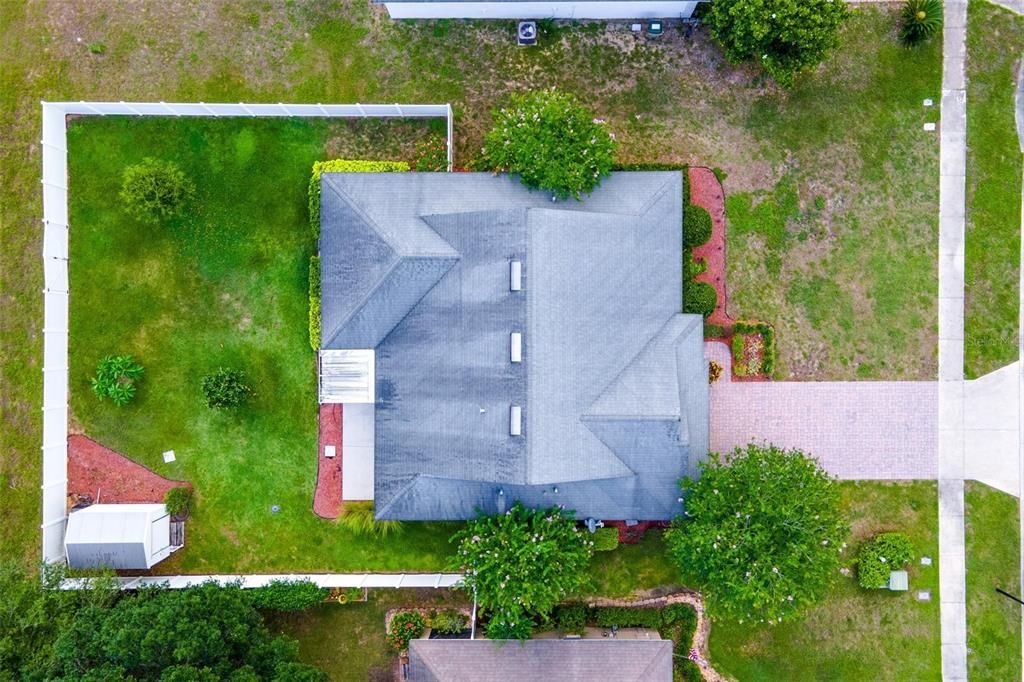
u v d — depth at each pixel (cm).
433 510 2927
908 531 3222
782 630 3225
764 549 2628
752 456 2783
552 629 3141
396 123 3228
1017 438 3228
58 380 3175
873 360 3225
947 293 3231
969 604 3222
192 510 3228
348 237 2844
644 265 2859
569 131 2781
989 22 3234
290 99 3244
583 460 2717
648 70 3241
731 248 3219
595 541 3098
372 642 3231
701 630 3219
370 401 2930
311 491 3225
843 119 3238
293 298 3212
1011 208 3231
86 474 3222
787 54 2909
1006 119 3238
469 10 3153
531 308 2592
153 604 2747
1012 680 3206
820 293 3228
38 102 3228
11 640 2747
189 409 3228
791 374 3222
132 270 3222
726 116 3241
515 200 2859
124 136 3216
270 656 2870
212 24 3238
